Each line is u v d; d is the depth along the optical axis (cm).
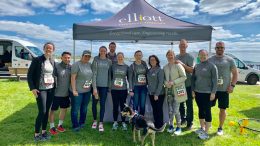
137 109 546
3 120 605
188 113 557
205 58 486
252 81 1499
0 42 1445
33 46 1489
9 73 1323
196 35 623
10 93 938
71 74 501
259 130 557
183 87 513
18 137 494
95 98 530
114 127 553
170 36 616
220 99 509
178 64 510
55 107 505
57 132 526
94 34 613
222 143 491
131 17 713
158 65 534
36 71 446
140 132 522
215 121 639
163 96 530
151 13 746
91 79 522
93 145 466
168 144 479
